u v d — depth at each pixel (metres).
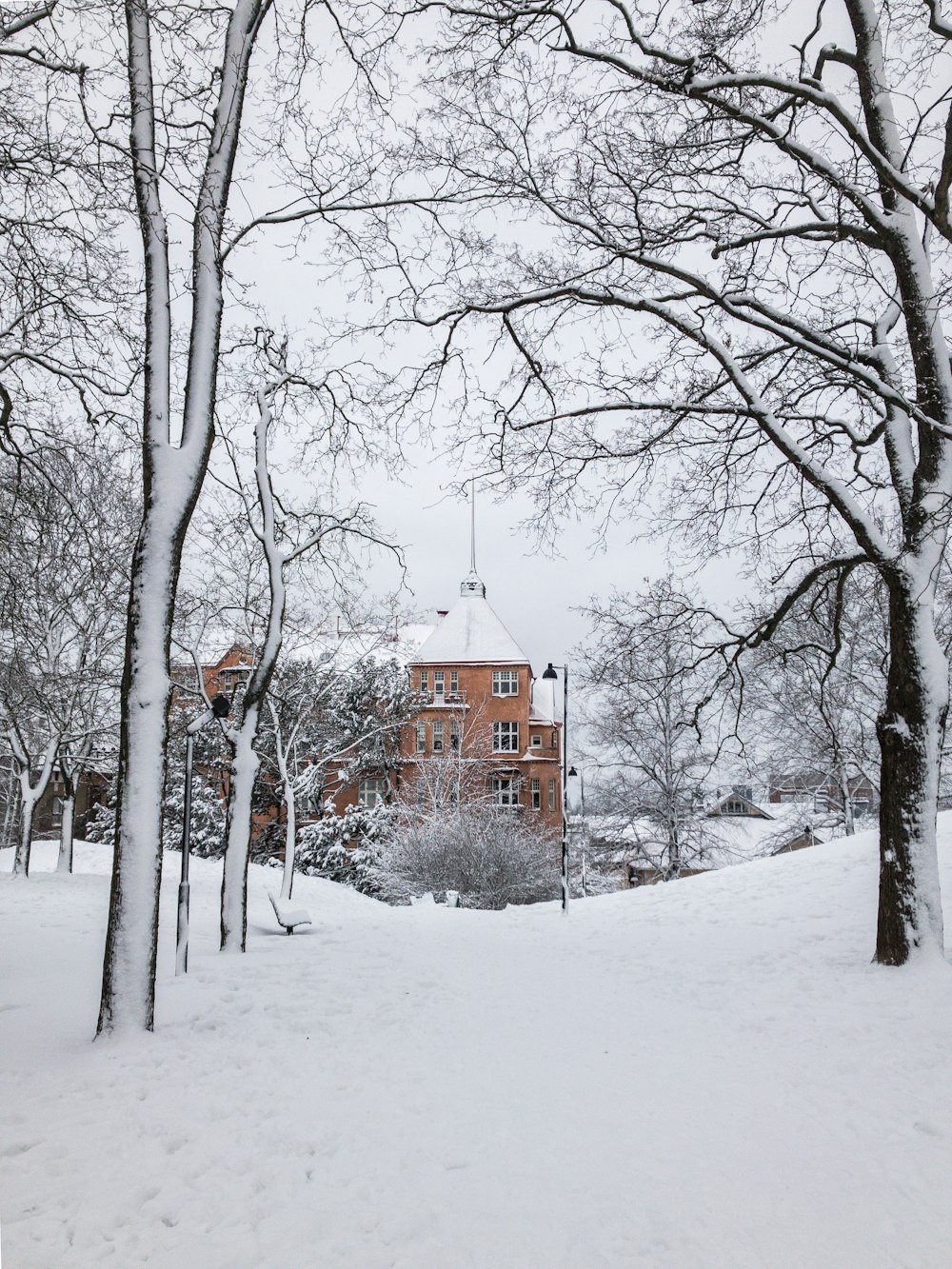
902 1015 8.13
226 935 13.15
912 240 10.16
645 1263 3.91
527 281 12.23
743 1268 3.88
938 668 10.01
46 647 24.84
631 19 9.66
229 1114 5.74
